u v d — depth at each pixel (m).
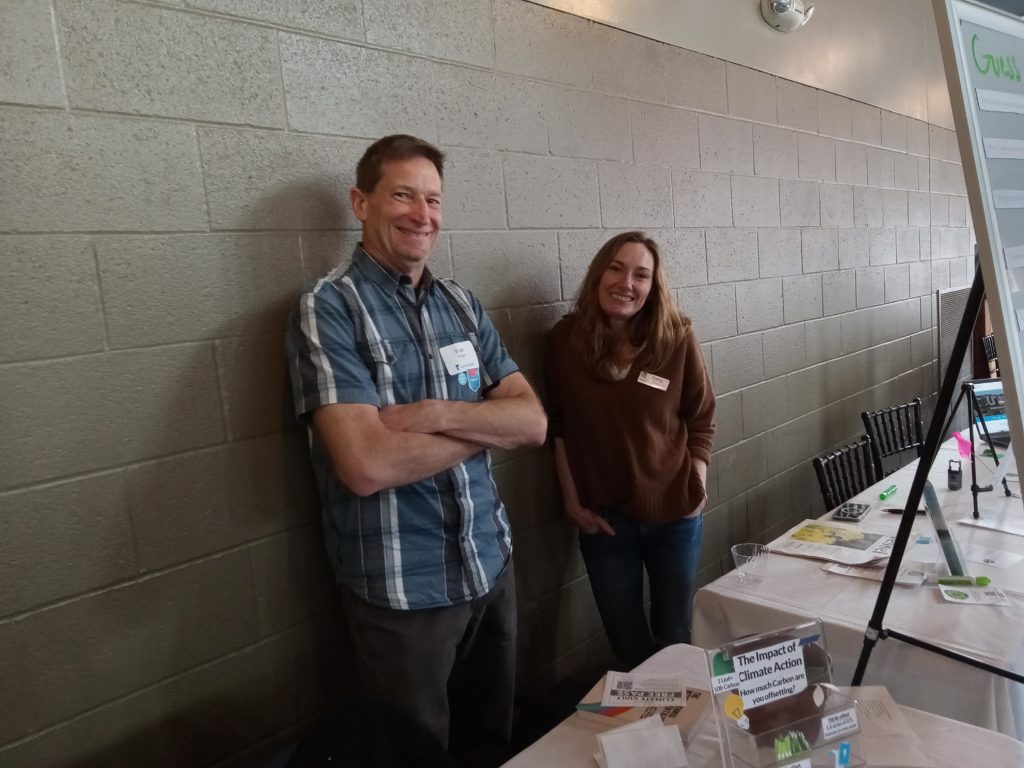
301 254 1.57
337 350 1.40
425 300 1.60
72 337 1.25
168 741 1.41
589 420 2.07
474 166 1.93
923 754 0.94
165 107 1.35
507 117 2.01
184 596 1.42
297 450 1.59
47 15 1.20
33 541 1.22
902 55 4.24
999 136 0.88
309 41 1.56
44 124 1.21
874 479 2.86
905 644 1.29
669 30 2.55
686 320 2.15
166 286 1.36
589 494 2.12
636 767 0.94
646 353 2.06
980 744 0.95
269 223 1.51
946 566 1.54
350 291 1.47
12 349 1.19
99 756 1.32
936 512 1.66
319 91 1.59
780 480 3.30
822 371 3.62
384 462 1.36
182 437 1.40
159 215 1.35
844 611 1.42
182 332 1.39
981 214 0.83
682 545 2.12
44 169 1.21
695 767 0.97
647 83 2.47
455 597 1.52
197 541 1.43
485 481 1.64
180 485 1.40
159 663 1.39
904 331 4.51
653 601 2.20
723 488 2.91
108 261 1.29
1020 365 0.84
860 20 3.77
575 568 2.36
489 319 1.83
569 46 2.18
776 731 0.89
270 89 1.50
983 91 0.87
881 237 4.14
